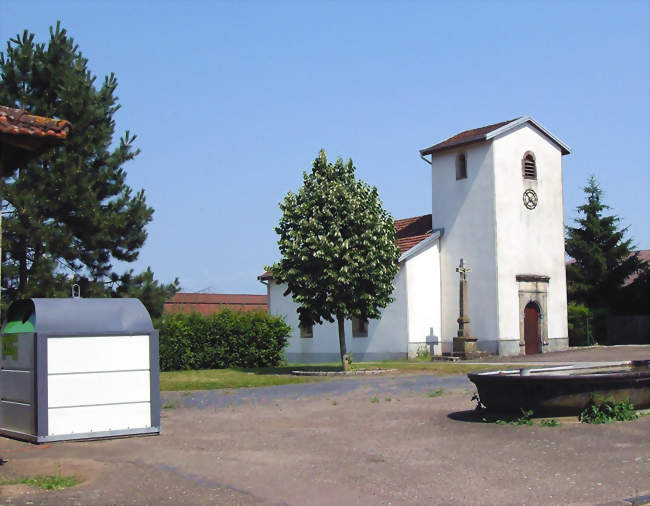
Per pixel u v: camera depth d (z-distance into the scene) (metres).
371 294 27.80
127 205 27.20
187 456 11.37
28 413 13.09
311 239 27.06
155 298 27.44
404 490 9.09
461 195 38.56
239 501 8.59
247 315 34.16
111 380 13.41
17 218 24.84
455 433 12.92
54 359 13.03
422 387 21.17
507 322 36.81
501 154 37.44
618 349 37.12
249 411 17.06
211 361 32.81
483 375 14.16
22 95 26.02
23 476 9.90
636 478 9.38
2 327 14.10
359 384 22.69
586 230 47.16
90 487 9.27
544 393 13.43
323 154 28.55
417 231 41.31
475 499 8.64
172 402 19.17
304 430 13.81
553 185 39.25
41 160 25.70
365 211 27.56
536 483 9.30
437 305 38.75
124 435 13.34
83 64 27.42
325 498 8.73
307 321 28.20
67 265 26.38
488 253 37.12
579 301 45.88
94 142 26.83
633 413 13.38
